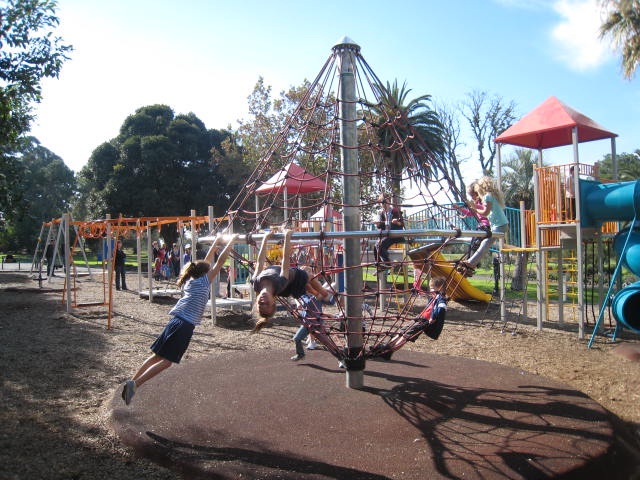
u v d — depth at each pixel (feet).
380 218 23.24
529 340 27.20
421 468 10.41
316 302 18.61
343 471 10.30
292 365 19.30
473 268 16.08
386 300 39.11
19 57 30.53
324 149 15.99
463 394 15.43
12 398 15.97
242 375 17.75
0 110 30.99
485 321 34.22
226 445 11.65
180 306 14.35
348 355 15.87
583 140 34.58
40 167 189.37
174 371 18.39
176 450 11.44
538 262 30.14
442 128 75.46
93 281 64.49
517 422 13.00
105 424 13.79
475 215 15.75
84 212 169.58
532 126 30.83
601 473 10.68
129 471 11.02
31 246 138.92
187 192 106.42
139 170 104.22
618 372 20.47
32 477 10.55
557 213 28.78
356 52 15.90
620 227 33.76
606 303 28.02
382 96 16.19
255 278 13.03
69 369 19.89
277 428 12.65
